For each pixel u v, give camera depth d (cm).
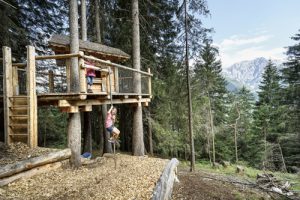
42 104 840
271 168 2144
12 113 793
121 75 1088
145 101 1320
